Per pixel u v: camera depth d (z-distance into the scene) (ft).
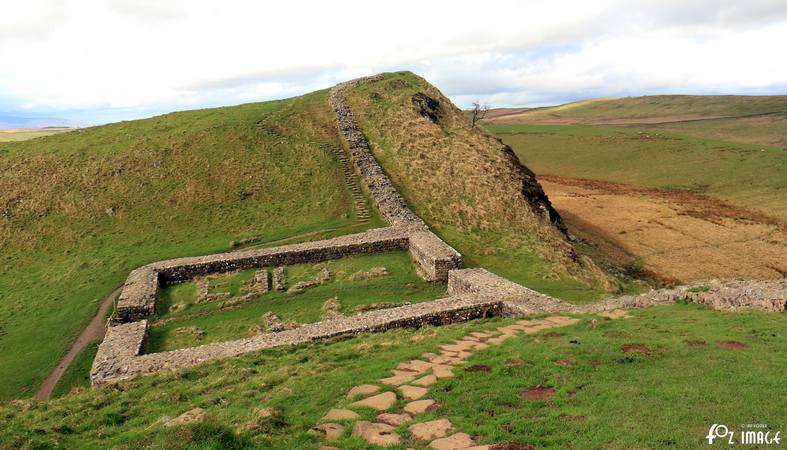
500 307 83.41
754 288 70.23
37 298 107.34
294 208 148.36
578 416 36.45
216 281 109.29
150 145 168.66
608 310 71.87
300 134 183.52
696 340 52.42
